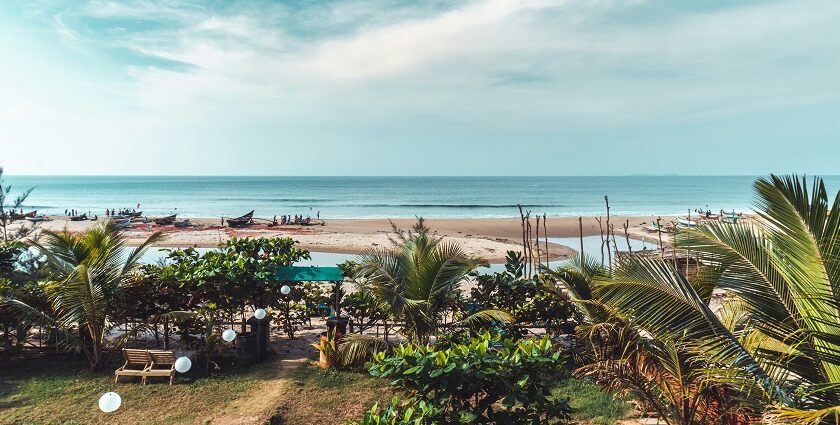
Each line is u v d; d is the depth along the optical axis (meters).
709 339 4.54
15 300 8.22
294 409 6.96
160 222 41.66
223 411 6.90
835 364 3.98
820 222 4.14
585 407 6.99
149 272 9.29
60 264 8.76
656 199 90.50
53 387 7.68
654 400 6.00
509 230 38.75
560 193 108.81
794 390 4.26
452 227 40.62
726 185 159.25
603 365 6.51
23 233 12.09
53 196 94.81
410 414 4.41
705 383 5.33
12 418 6.64
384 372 4.62
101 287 8.26
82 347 8.51
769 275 4.68
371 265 8.14
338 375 8.17
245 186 142.88
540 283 8.86
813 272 4.28
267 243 10.13
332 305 10.66
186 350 9.26
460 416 4.58
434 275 7.78
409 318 7.83
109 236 9.06
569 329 8.95
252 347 8.86
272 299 9.53
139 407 7.03
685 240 5.20
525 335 9.11
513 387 4.63
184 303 9.18
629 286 5.07
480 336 5.55
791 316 4.50
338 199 87.38
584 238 34.44
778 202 4.37
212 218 49.97
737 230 4.92
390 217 53.19
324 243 31.19
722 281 5.02
